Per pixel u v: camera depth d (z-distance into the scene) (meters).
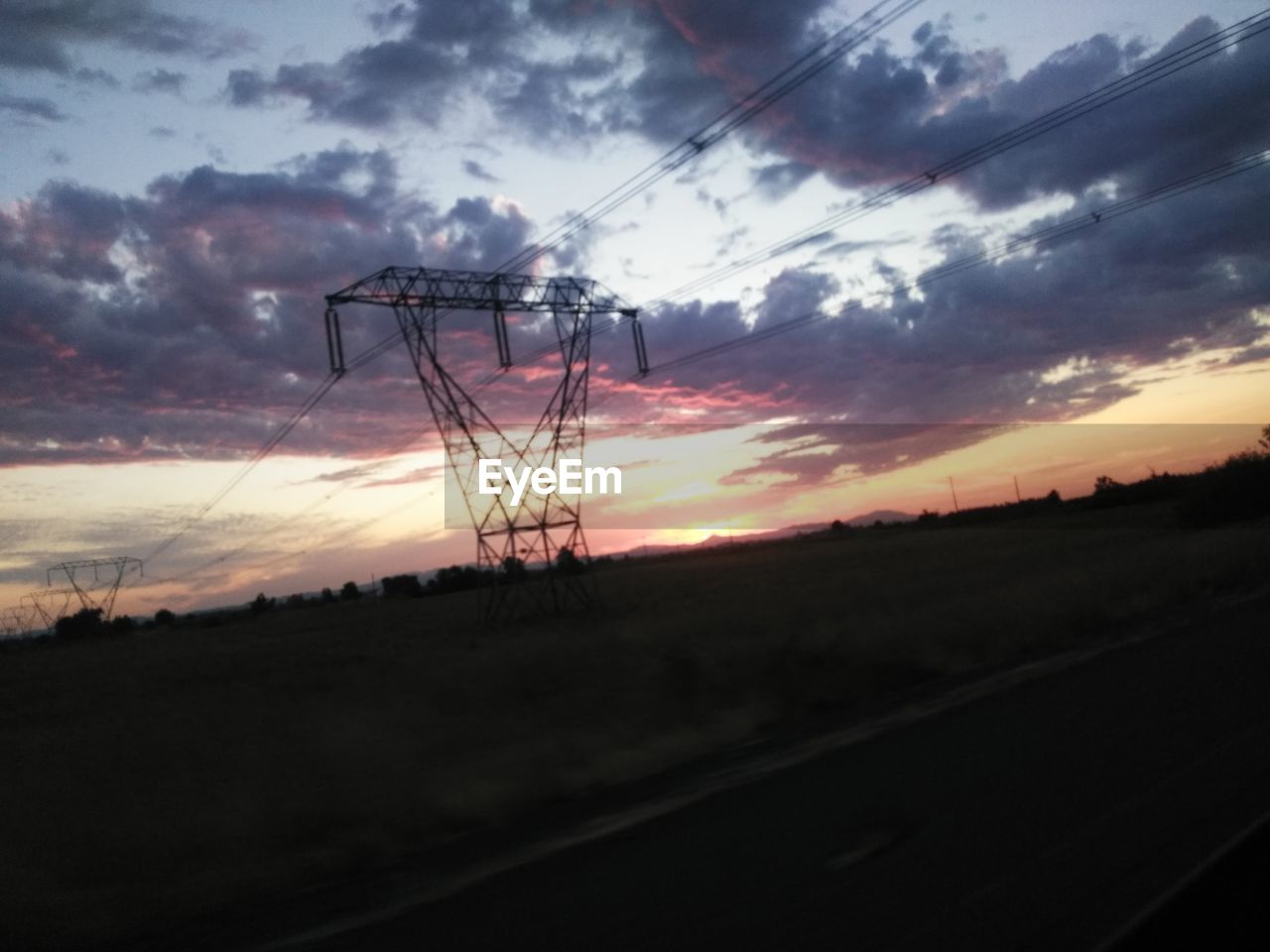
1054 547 72.12
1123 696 15.27
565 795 14.09
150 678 55.47
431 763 16.78
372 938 8.12
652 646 30.84
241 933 8.91
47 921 9.85
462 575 160.88
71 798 16.22
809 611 40.00
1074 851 8.09
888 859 8.49
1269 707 12.92
